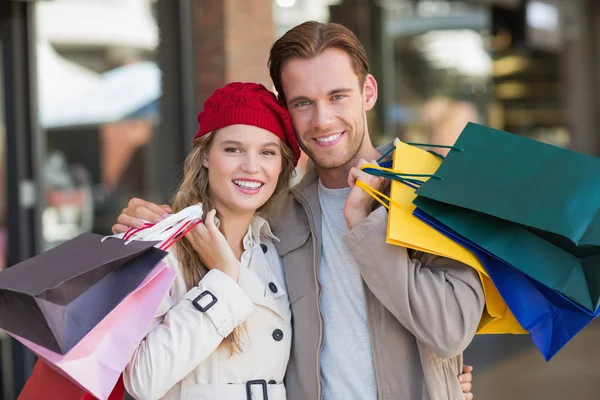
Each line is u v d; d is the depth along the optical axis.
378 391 2.26
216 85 5.27
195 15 5.35
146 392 2.06
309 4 6.65
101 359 1.92
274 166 2.31
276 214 2.50
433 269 2.23
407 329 2.25
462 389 2.41
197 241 2.22
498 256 2.07
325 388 2.31
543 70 9.77
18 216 4.89
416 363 2.28
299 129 2.35
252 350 2.25
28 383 2.12
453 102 8.49
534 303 2.12
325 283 2.36
